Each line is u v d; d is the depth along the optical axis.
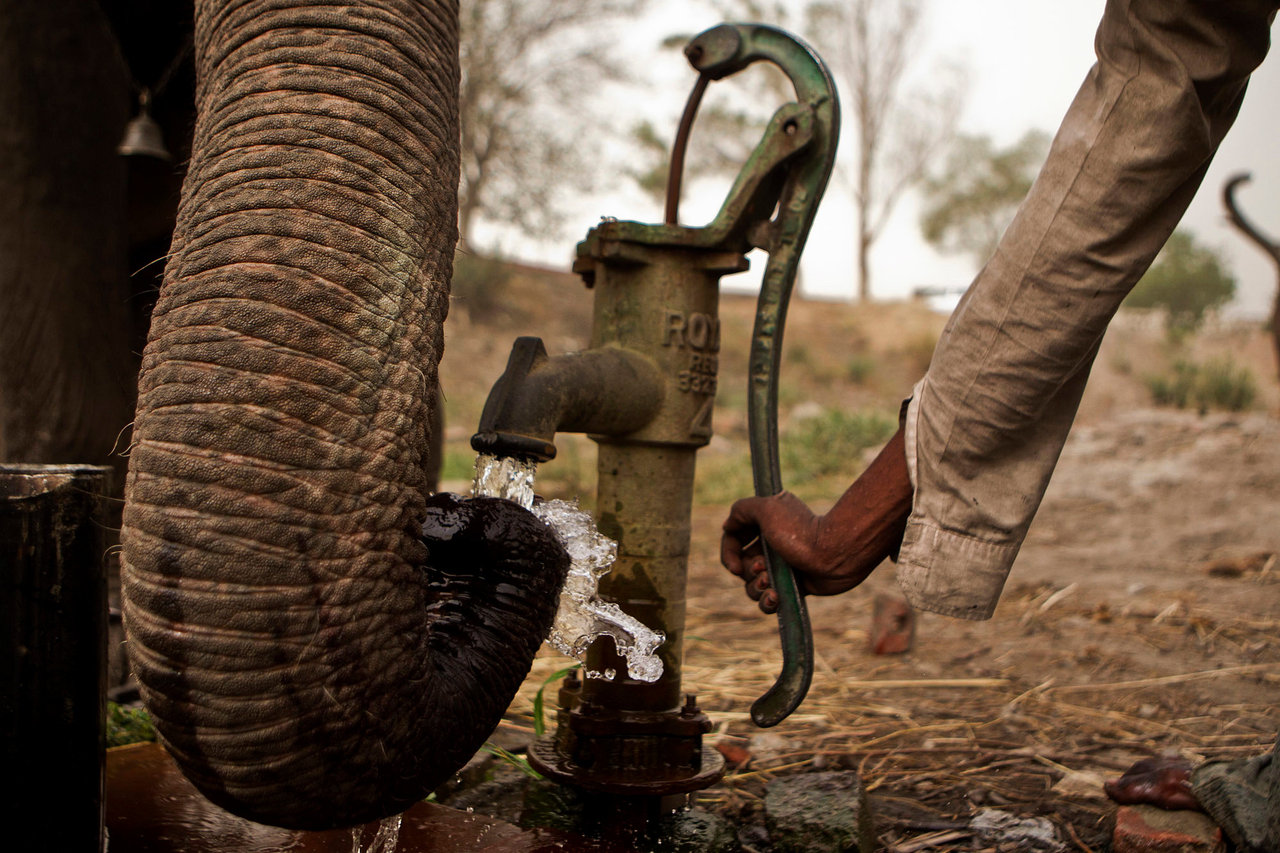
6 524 1.25
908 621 3.38
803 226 1.78
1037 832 1.96
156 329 0.99
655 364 1.82
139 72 2.53
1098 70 1.38
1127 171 1.32
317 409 0.94
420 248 1.06
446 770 1.13
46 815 1.28
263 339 0.94
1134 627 3.48
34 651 1.27
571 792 2.02
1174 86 1.28
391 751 1.03
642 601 1.84
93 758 1.34
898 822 2.04
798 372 20.08
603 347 1.82
